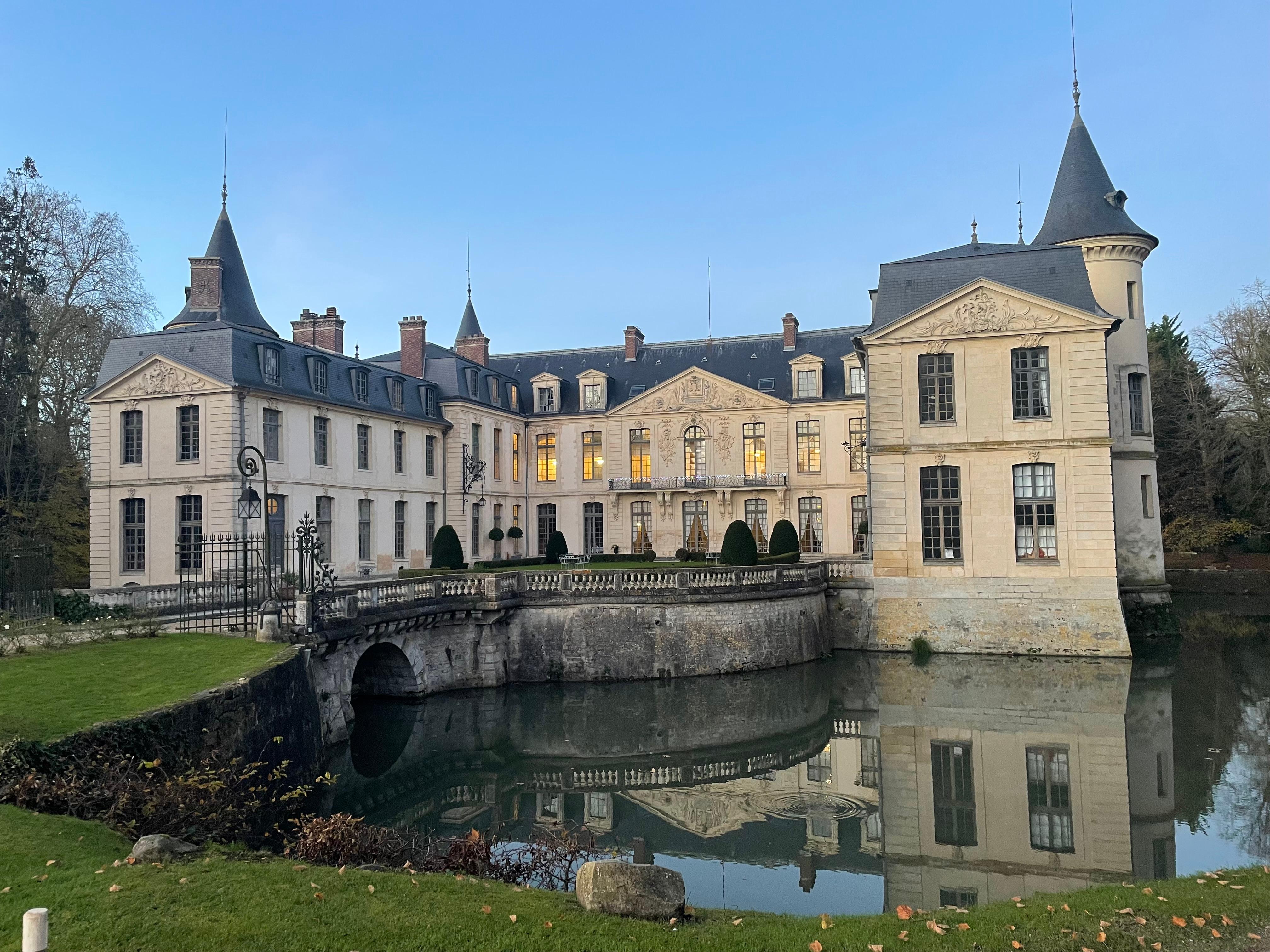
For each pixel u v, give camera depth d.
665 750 19.72
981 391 28.47
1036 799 15.47
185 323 33.38
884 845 13.82
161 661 14.60
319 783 16.12
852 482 41.25
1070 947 6.88
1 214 31.08
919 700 22.70
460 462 40.03
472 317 50.19
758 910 10.52
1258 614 34.91
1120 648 26.66
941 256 31.17
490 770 18.55
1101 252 31.08
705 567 27.38
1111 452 27.50
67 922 5.89
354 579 33.41
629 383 46.53
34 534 32.59
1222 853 12.88
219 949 5.72
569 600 25.83
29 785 8.55
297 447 30.67
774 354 44.91
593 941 6.32
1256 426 41.25
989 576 28.14
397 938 6.12
